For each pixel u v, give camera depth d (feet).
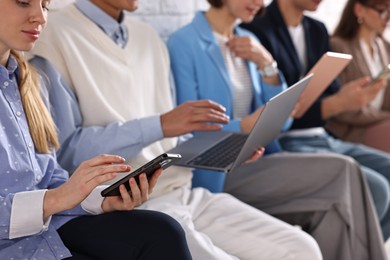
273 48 8.43
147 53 6.61
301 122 8.50
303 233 5.89
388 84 10.12
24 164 4.75
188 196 6.25
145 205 5.89
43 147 5.05
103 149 5.83
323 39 9.12
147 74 6.55
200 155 6.24
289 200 7.34
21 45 4.66
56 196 4.46
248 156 6.14
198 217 6.02
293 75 8.57
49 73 5.69
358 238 7.12
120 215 4.82
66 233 4.90
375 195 7.99
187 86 7.18
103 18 6.23
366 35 9.94
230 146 6.50
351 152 8.86
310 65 8.95
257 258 5.74
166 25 8.20
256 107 7.67
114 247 4.66
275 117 6.13
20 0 4.58
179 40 7.30
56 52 5.87
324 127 9.73
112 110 6.06
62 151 5.74
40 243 4.67
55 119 5.66
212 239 5.87
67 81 5.90
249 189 7.41
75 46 5.99
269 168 7.39
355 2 9.72
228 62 7.54
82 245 4.80
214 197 6.30
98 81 6.08
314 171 7.27
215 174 7.05
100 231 4.77
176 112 6.02
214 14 7.59
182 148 6.46
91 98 5.96
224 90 7.30
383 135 9.55
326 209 7.09
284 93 5.89
